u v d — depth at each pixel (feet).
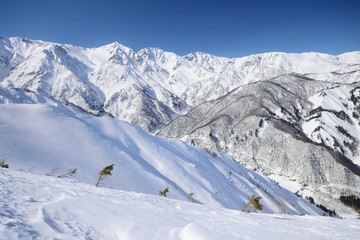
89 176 179.11
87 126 265.34
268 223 51.55
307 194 545.44
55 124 237.25
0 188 38.32
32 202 34.35
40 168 160.25
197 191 269.64
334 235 46.01
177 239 31.91
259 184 426.51
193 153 391.45
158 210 46.52
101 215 34.81
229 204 275.80
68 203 36.32
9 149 166.30
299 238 40.24
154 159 297.53
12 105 244.83
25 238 23.27
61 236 25.62
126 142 295.07
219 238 32.96
